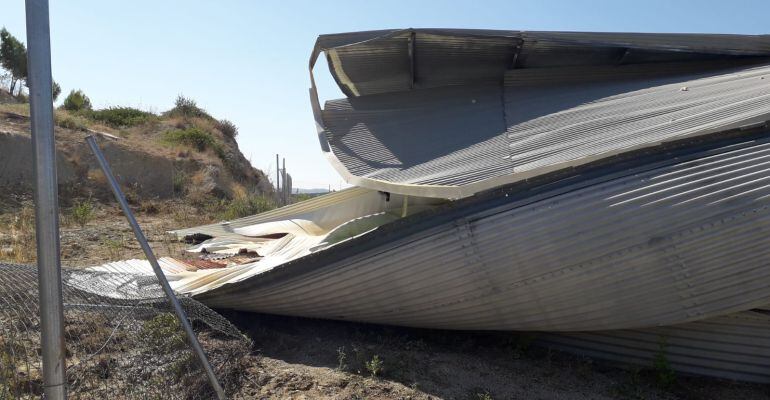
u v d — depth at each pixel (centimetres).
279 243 912
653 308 471
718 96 584
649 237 457
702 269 455
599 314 481
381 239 518
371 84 899
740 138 495
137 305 496
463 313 511
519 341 559
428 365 504
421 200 726
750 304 461
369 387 457
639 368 530
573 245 467
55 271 282
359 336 563
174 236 1136
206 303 604
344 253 530
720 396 493
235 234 1077
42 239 278
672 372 509
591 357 555
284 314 586
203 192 1800
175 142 2206
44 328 283
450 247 492
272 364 500
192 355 459
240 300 583
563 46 736
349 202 1000
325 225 1001
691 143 495
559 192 484
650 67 757
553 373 515
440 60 809
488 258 482
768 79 586
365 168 649
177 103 2827
